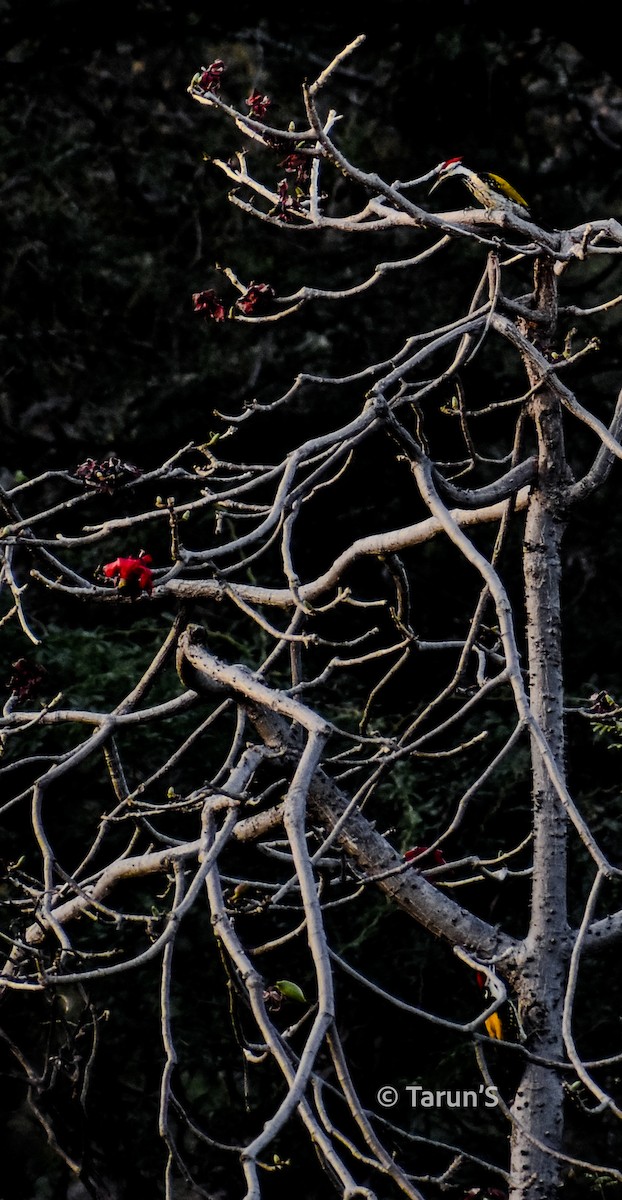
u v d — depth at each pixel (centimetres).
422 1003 551
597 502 802
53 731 574
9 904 319
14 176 820
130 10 783
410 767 594
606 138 845
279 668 678
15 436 798
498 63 815
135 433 798
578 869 586
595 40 758
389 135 824
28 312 810
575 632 779
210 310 299
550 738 264
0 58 814
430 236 814
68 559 716
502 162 830
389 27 794
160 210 824
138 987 555
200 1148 548
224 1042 553
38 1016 555
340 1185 221
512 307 277
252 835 288
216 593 289
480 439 796
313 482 257
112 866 310
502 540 277
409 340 275
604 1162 549
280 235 818
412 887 266
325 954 195
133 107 827
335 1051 212
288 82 810
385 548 267
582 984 557
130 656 628
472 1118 546
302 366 804
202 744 588
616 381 830
